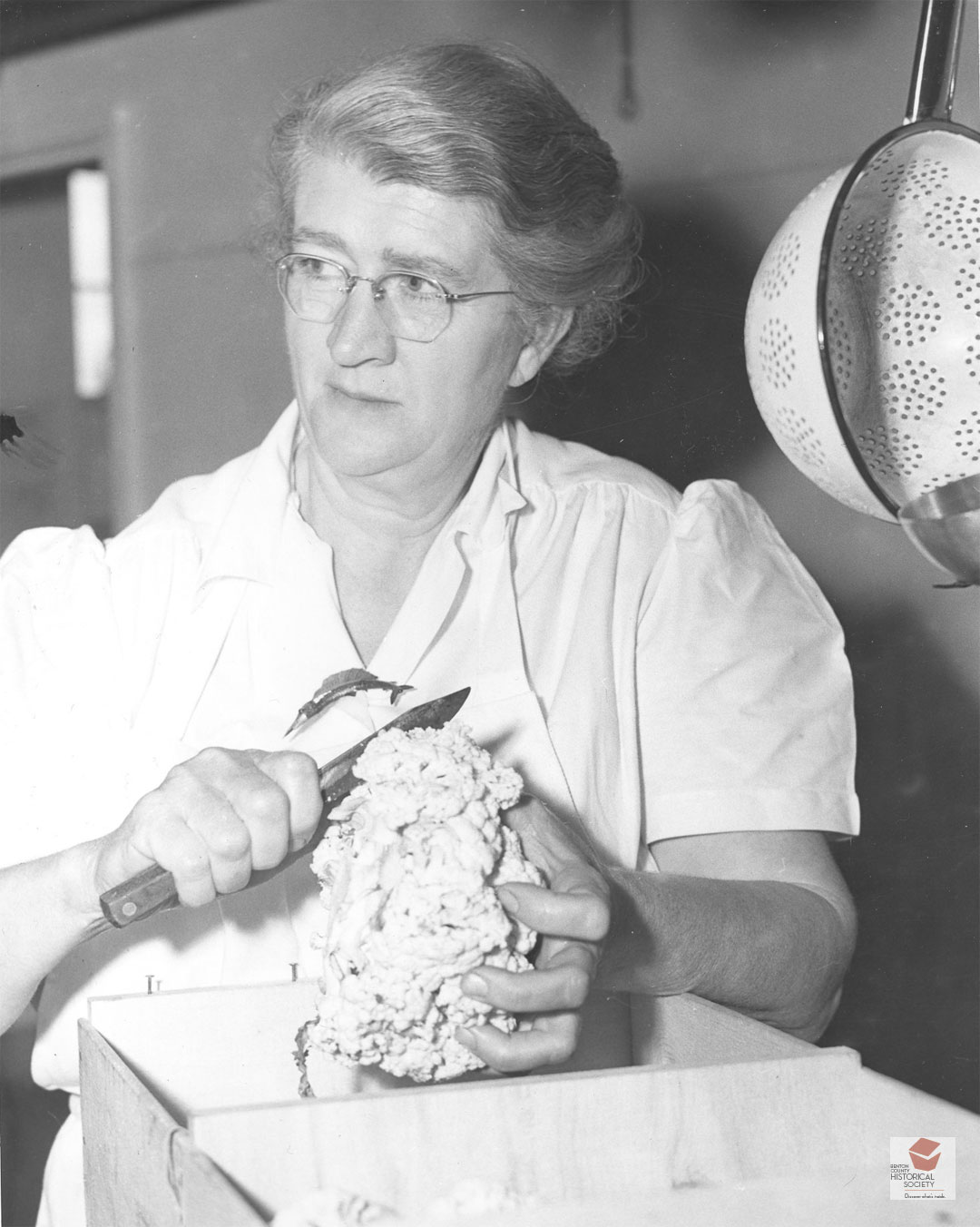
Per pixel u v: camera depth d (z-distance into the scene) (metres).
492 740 0.99
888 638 1.62
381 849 0.64
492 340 0.95
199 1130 0.56
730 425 1.57
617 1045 0.87
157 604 1.02
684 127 1.67
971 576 0.79
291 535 1.02
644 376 1.56
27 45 1.76
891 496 0.86
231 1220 0.48
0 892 0.81
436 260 0.91
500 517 1.05
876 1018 1.62
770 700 1.08
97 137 1.75
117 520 1.69
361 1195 0.58
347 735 0.97
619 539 1.11
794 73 1.64
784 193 1.64
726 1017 0.74
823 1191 0.60
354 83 0.92
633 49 1.68
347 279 0.91
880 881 1.62
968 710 1.61
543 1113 0.60
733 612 1.10
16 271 1.74
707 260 1.62
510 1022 0.66
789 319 0.81
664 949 0.85
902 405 0.86
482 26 1.68
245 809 0.70
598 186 0.98
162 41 1.75
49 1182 0.95
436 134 0.89
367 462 0.94
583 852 0.76
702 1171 0.62
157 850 0.69
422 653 1.00
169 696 0.99
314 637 1.00
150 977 0.90
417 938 0.62
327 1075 0.71
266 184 1.02
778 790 1.04
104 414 1.72
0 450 1.65
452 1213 0.57
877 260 0.85
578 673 1.04
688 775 1.05
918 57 0.83
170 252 1.72
